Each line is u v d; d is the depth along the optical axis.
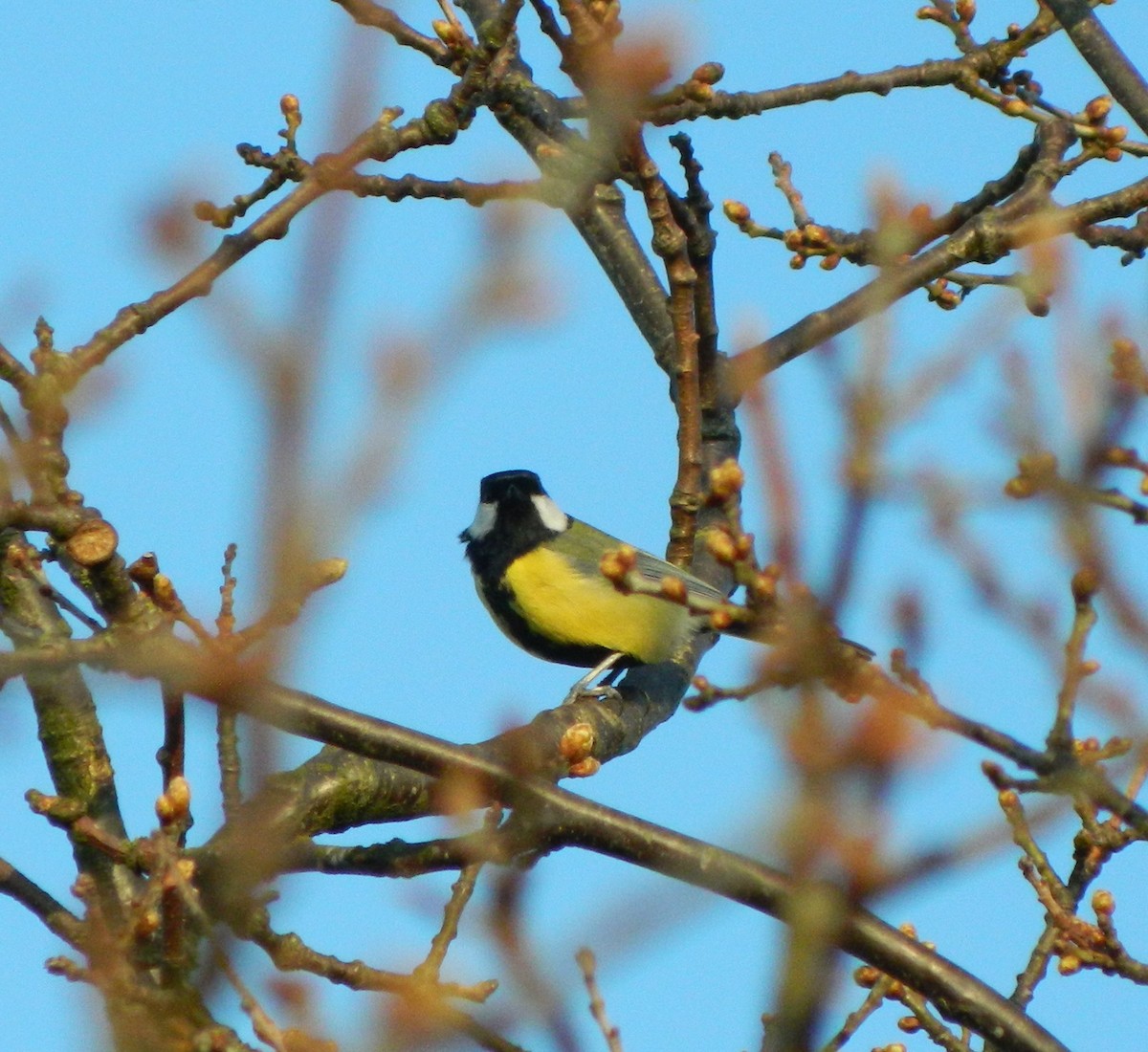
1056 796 6.38
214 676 5.47
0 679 6.41
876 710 3.66
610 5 8.69
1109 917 9.24
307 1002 5.83
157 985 7.01
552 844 8.31
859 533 3.98
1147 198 12.77
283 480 4.26
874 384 4.07
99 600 7.60
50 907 8.26
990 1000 8.15
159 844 6.96
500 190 10.27
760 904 8.15
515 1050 5.94
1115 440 5.52
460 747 8.32
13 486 7.43
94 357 8.85
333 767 10.11
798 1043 3.71
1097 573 5.79
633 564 6.81
